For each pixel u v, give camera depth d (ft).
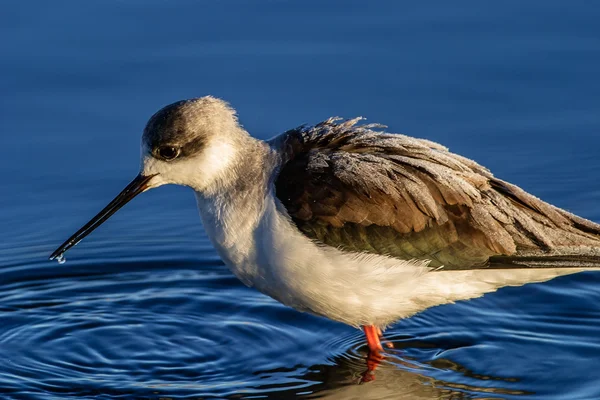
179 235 57.16
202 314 50.34
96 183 58.59
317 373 44.96
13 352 46.52
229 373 44.91
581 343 46.50
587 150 59.98
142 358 46.09
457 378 44.01
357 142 43.27
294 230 41.11
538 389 42.86
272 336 48.03
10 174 58.80
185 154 43.42
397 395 42.96
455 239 41.83
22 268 54.13
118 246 56.29
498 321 48.83
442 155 43.11
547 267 42.32
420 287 42.32
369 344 45.75
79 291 52.65
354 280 41.37
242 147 43.45
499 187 43.45
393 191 41.50
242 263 42.70
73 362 45.75
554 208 43.93
